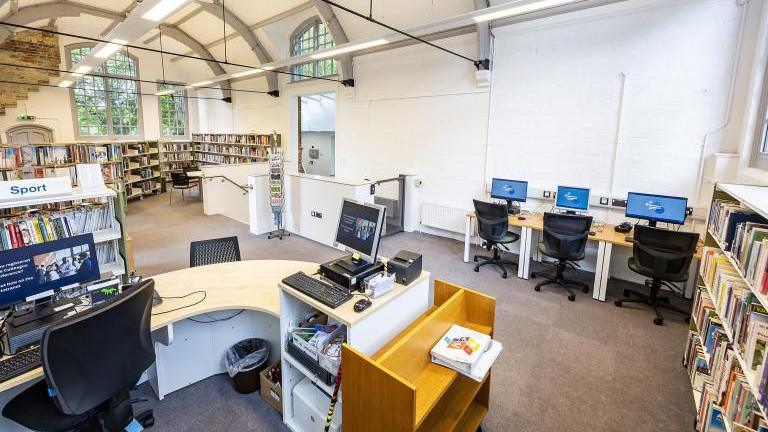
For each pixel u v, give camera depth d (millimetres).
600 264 3773
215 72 10531
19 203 2293
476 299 2115
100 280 2121
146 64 10773
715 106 3725
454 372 1727
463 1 5195
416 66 6098
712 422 1839
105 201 2926
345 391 1602
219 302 2188
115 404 1646
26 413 1577
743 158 3490
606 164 4430
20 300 1852
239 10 7809
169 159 11203
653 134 4086
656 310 3441
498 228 4398
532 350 2904
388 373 1406
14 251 1825
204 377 2508
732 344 1743
